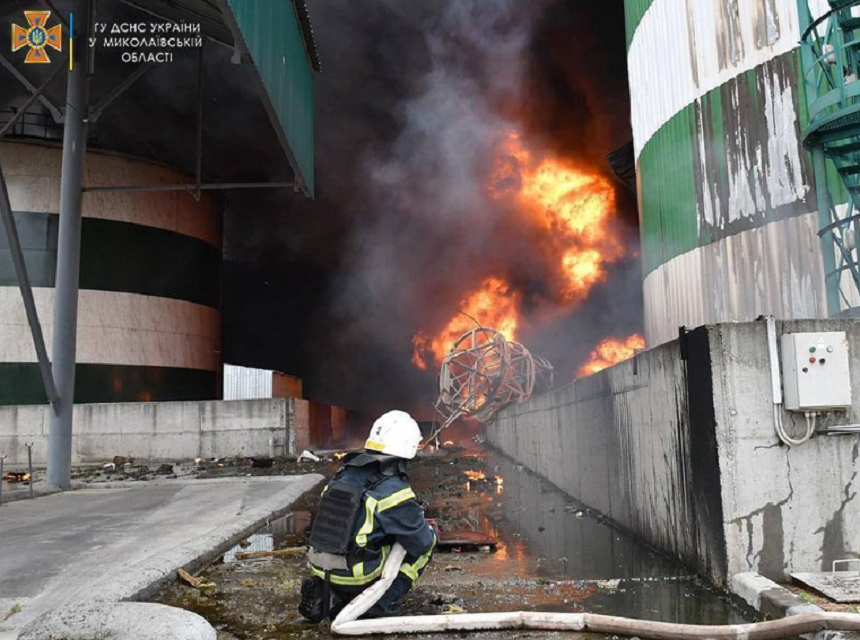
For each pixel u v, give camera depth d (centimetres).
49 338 2375
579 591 466
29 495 1134
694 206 1372
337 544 373
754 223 1228
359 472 386
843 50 774
